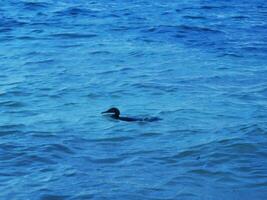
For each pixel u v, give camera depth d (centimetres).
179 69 6328
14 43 7338
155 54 6938
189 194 3469
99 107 5072
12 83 5756
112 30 8075
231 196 3466
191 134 4419
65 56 6775
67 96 5369
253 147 4153
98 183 3588
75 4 9825
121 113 4916
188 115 4859
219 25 8656
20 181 3612
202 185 3591
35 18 8694
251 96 5456
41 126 4581
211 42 7619
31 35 7719
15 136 4362
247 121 4722
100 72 6159
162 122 4684
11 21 8450
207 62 6662
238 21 8994
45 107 5075
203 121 4725
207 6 10125
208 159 3953
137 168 3809
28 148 4119
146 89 5597
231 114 4909
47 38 7588
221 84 5831
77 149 4125
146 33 7962
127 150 4116
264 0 10950
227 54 7038
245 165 3878
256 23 8875
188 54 6981
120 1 10306
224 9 9925
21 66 6372
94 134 4409
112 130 4488
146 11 9469
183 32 8112
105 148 4150
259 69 6425
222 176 3709
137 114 4881
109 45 7281
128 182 3603
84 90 5538
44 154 4019
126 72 6172
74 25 8306
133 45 7312
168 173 3741
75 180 3625
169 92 5522
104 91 5519
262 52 7181
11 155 4006
